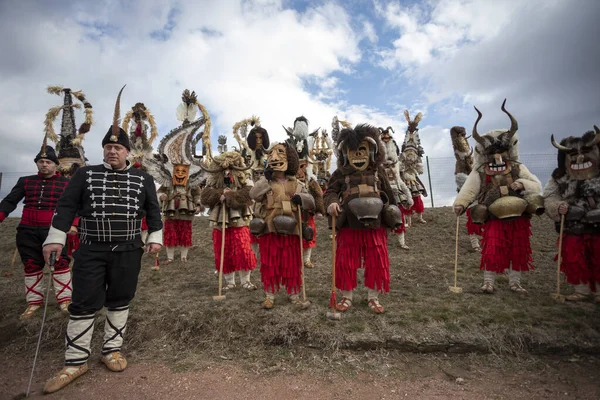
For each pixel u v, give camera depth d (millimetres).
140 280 5867
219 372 3180
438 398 2729
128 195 3197
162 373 3188
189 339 3773
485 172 4680
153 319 4031
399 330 3531
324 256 7156
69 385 3014
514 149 4602
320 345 3482
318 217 4633
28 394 2932
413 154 9266
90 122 6723
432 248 7359
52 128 5426
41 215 4465
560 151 4508
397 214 4027
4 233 10055
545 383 2918
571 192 4367
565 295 4520
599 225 4145
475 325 3570
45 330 4062
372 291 4086
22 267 7379
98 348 3721
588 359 3256
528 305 4070
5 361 3648
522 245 4398
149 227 3367
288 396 2789
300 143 6938
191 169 6984
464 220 9391
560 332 3430
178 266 6766
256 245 6941
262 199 4293
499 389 2844
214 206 5141
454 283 4891
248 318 3896
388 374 3080
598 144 4258
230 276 5258
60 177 4711
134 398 2805
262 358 3406
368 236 4043
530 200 4371
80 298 3062
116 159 3207
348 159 4109
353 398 2752
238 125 9070
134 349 3697
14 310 4723
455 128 7812
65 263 4520
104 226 3084
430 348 3371
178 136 7059
